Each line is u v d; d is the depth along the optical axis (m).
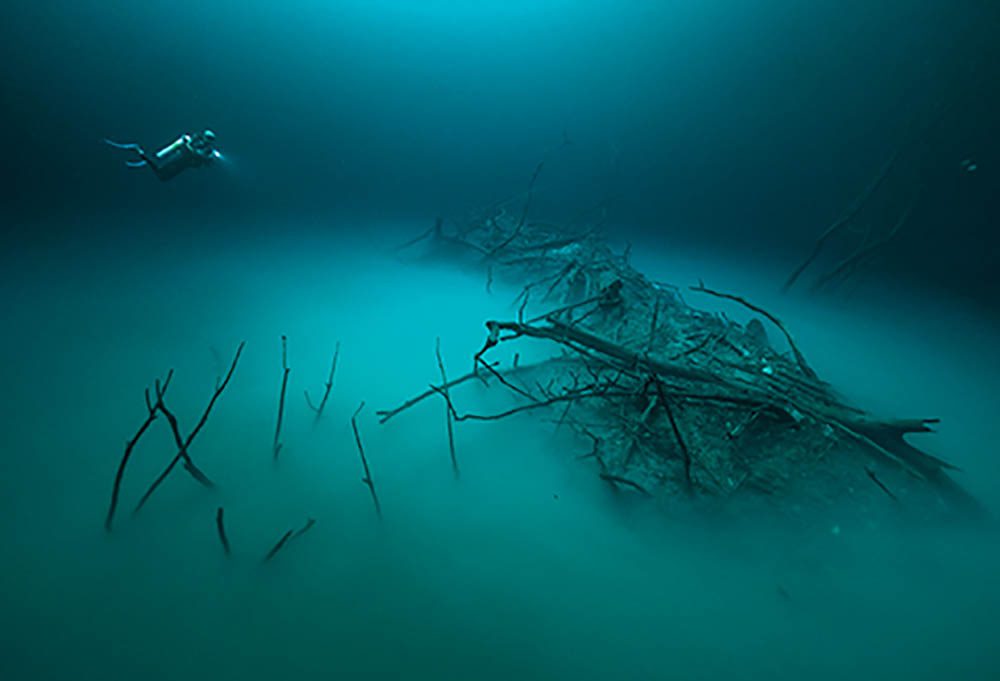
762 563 3.04
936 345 8.05
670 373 4.29
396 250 10.31
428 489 3.53
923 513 3.35
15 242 8.72
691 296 10.11
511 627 2.60
